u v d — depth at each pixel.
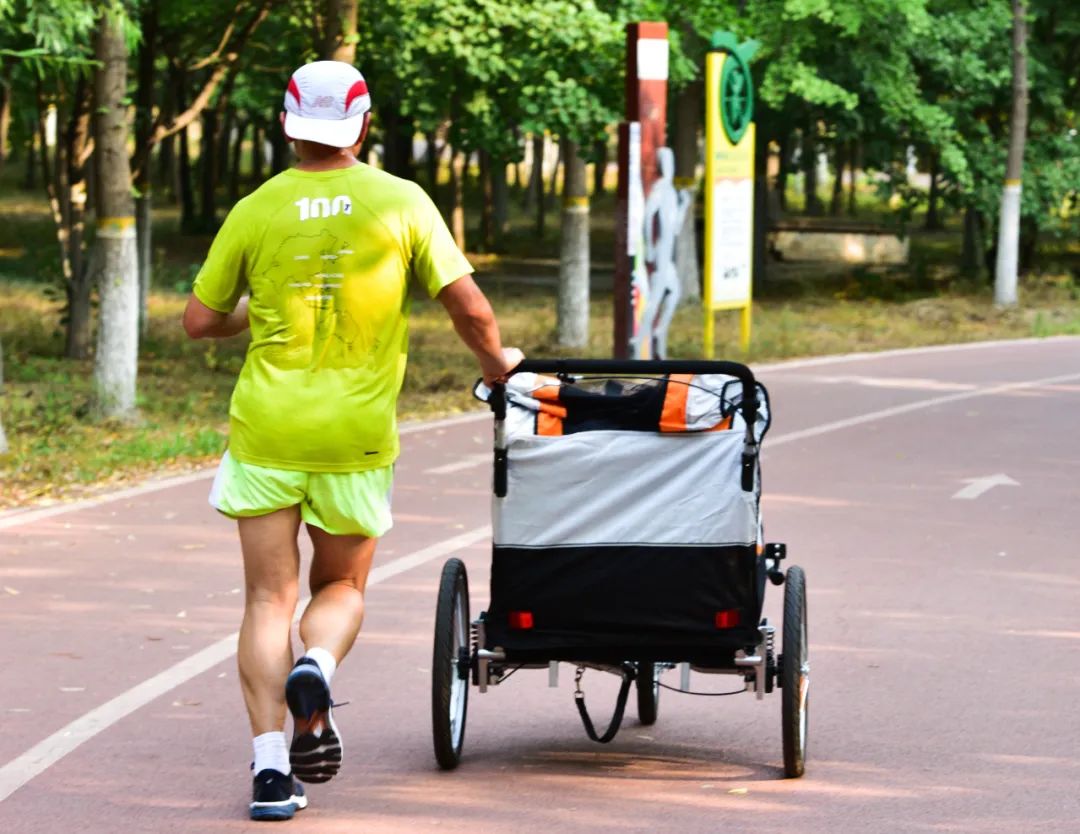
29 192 98.50
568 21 28.73
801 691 8.19
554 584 7.89
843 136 47.72
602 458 7.80
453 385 28.50
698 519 7.78
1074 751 8.65
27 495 17.06
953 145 47.81
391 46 29.86
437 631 8.14
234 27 33.31
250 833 7.27
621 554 7.84
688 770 8.33
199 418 24.28
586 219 35.69
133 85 50.28
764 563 8.30
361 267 7.07
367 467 7.21
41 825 7.37
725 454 7.77
